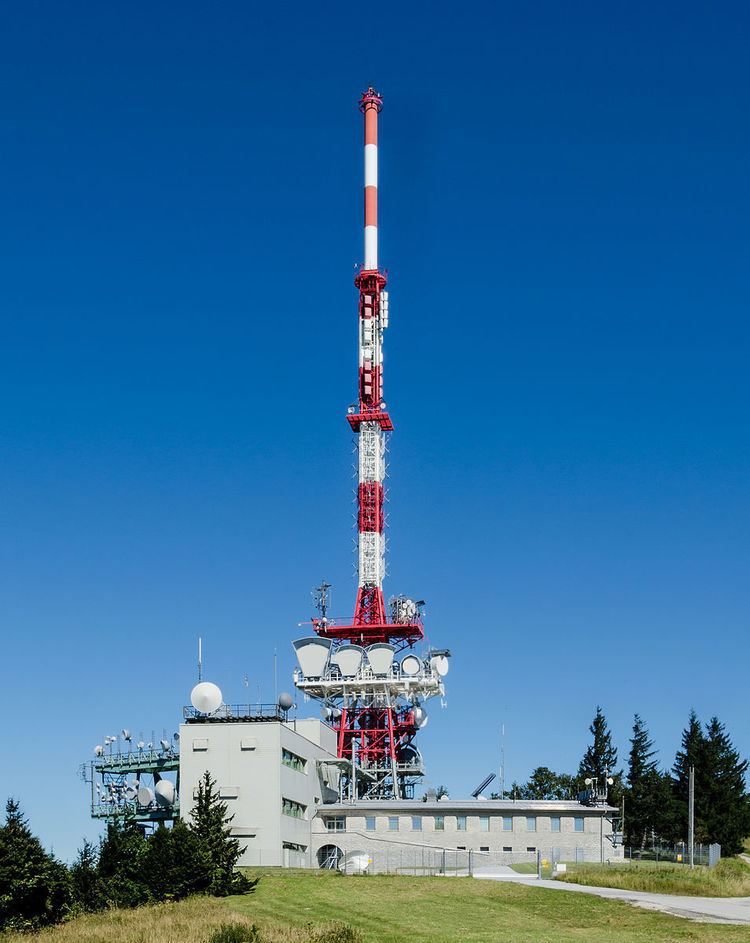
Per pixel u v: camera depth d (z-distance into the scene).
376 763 130.62
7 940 69.12
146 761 119.38
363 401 147.38
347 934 64.38
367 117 156.50
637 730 155.12
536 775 173.50
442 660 132.75
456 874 98.75
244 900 81.06
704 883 86.00
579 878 88.50
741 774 155.75
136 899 82.31
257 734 104.50
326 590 141.75
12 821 78.50
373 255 152.00
